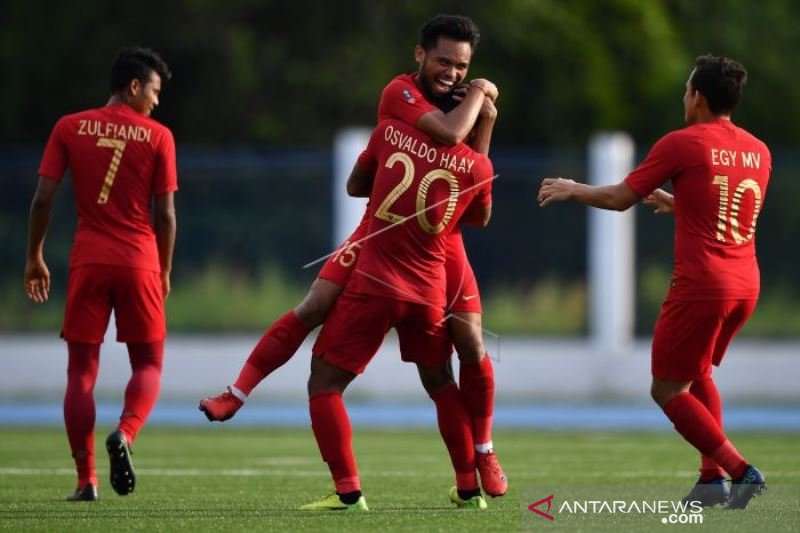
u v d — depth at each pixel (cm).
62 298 7206
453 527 2491
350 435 2714
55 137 2978
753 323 7156
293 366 7238
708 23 10631
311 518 2616
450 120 2591
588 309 7206
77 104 9519
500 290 7238
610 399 7175
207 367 7219
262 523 2545
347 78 9344
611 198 2742
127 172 2964
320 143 9381
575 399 7194
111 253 2955
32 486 3319
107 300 2988
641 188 2725
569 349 7206
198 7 9394
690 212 2708
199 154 7238
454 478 3584
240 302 7231
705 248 2697
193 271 7250
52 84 9519
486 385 2767
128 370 7131
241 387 2691
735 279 2697
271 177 7181
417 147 2612
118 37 9450
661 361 2738
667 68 9744
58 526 2528
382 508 2803
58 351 7231
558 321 7231
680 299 2705
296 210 7169
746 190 2716
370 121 9381
